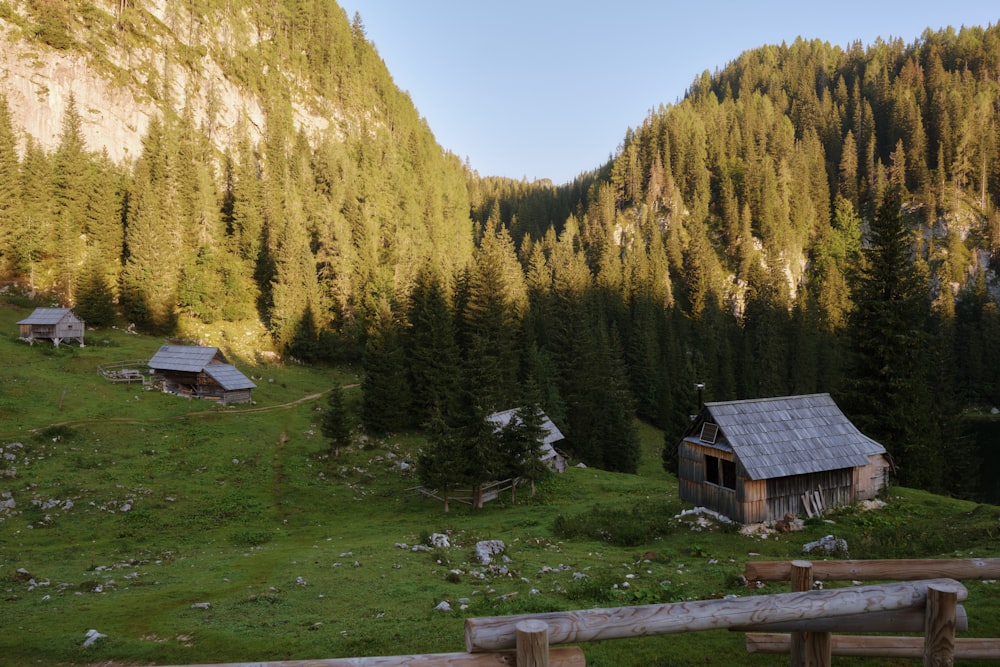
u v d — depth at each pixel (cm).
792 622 600
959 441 6141
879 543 2414
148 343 8375
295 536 3681
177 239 10138
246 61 16800
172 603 2039
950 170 18788
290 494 4575
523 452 4578
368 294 10400
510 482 4791
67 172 10325
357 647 1487
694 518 3200
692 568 2317
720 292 14750
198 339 9088
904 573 787
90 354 7306
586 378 8356
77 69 12419
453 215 18550
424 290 8994
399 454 5881
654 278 13638
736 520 3094
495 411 5778
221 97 15462
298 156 14312
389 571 2411
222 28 16738
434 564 2528
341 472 5188
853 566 794
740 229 17350
